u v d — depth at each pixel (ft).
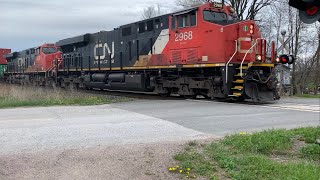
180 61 63.72
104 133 30.91
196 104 53.11
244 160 22.18
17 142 27.43
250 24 58.49
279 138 26.91
